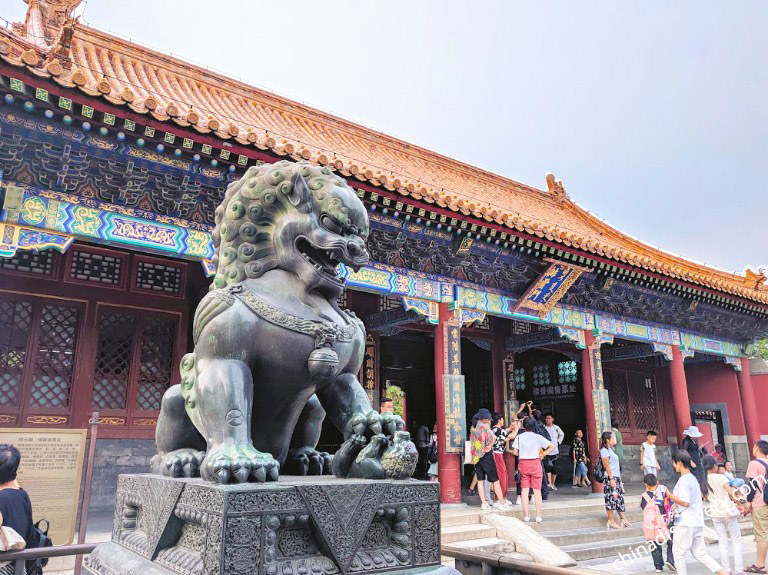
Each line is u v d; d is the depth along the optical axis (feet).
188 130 26.45
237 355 8.67
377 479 8.37
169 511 8.05
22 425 33.55
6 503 14.34
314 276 9.18
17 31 42.37
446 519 34.17
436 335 41.42
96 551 10.36
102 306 37.22
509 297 45.65
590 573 9.07
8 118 24.58
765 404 69.67
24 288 34.99
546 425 50.72
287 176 9.44
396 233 37.47
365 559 7.67
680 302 57.52
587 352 51.13
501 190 71.31
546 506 41.65
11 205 26.22
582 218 75.25
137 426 37.09
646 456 45.62
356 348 9.75
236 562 6.62
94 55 45.52
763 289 70.44
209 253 31.27
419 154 65.51
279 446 9.48
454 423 39.86
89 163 27.68
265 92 55.52
